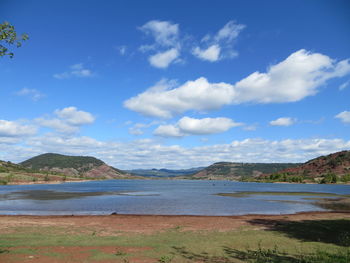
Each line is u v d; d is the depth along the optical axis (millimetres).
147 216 31531
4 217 29797
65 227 22422
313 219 28172
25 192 79000
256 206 44719
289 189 112250
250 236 18328
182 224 24953
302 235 18812
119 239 17219
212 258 12719
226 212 37188
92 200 54219
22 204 46094
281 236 18406
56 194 70938
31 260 12203
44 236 18000
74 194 71438
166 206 44125
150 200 54938
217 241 16641
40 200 53500
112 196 65250
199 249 14508
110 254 13398
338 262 11695
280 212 37344
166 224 24906
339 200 56688
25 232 19672
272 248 14797
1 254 13000
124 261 12242
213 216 31984
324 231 20406
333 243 16203
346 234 19094
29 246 14773
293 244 15836
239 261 12211
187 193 80375
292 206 45094
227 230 21438
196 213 36062
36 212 36188
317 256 12609
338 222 25062
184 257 12891
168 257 12781
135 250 14273
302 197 65062
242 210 39469
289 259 12422
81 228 22016
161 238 17688
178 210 39094
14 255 12906
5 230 20500
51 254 13234
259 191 93938
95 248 14625
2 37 10445
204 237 18094
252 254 13453
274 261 12039
